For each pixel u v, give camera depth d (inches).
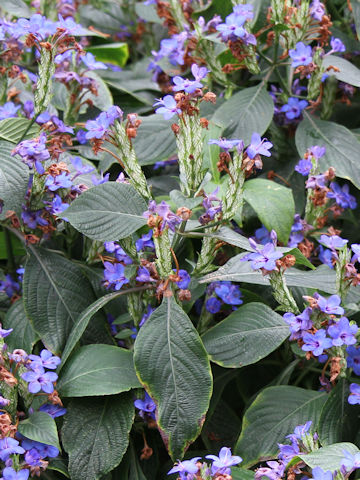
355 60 46.2
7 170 35.8
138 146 40.7
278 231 36.8
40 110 36.8
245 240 33.9
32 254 36.7
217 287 36.4
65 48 36.8
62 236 39.6
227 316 37.4
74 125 41.1
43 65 36.4
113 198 33.6
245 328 35.4
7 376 32.3
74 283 36.7
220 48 43.5
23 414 33.9
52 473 35.1
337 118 45.2
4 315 38.7
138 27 52.4
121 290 35.5
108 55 49.3
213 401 37.6
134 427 35.6
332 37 42.3
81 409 34.3
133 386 33.6
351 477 34.8
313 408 34.8
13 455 32.0
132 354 34.8
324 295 37.2
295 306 33.7
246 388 39.7
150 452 35.1
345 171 39.6
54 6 47.2
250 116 40.4
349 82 40.8
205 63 43.9
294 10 40.3
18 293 39.4
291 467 31.7
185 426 32.6
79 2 54.1
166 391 32.8
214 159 39.0
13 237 41.6
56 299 36.1
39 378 33.1
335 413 34.2
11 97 42.4
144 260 34.1
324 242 33.7
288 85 42.7
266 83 41.4
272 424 34.6
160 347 32.9
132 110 46.6
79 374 34.3
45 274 36.4
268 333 35.2
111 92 47.6
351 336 32.1
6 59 40.7
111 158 40.7
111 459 33.4
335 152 40.1
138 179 34.3
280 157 42.9
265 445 34.3
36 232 37.4
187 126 33.0
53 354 35.3
